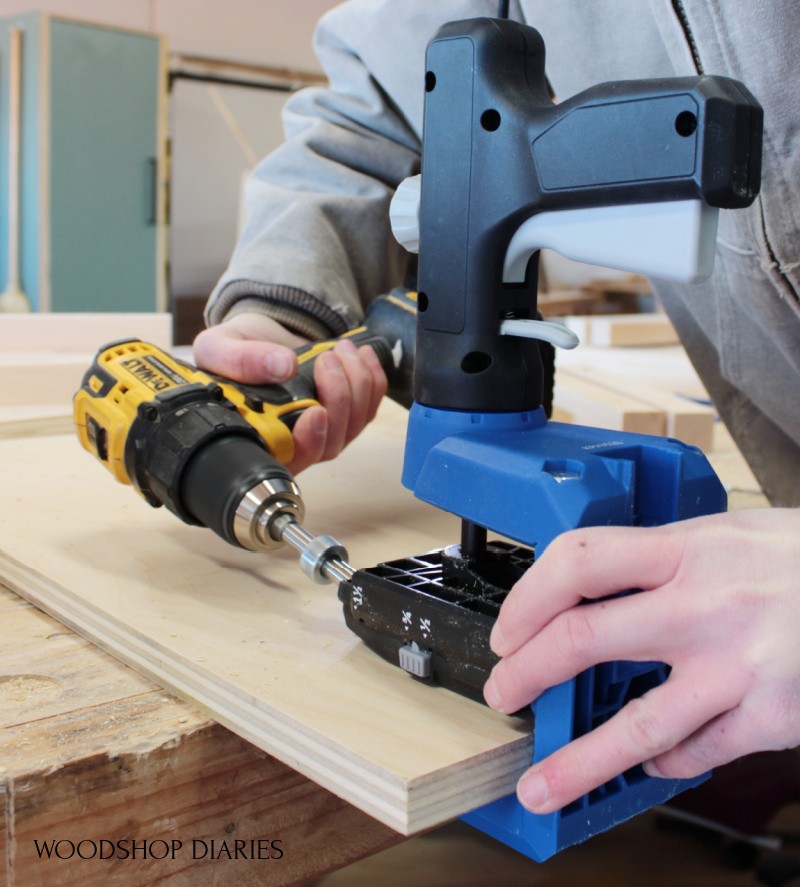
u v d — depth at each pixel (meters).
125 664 0.68
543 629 0.48
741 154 0.46
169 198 3.21
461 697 0.58
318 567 0.66
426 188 0.60
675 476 0.55
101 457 0.83
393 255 1.16
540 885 1.12
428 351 0.61
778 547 0.46
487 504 0.55
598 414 1.43
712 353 1.19
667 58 0.85
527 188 0.55
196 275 3.38
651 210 0.50
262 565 0.80
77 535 0.86
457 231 0.58
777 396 1.05
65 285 2.71
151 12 3.04
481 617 0.55
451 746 0.52
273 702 0.56
